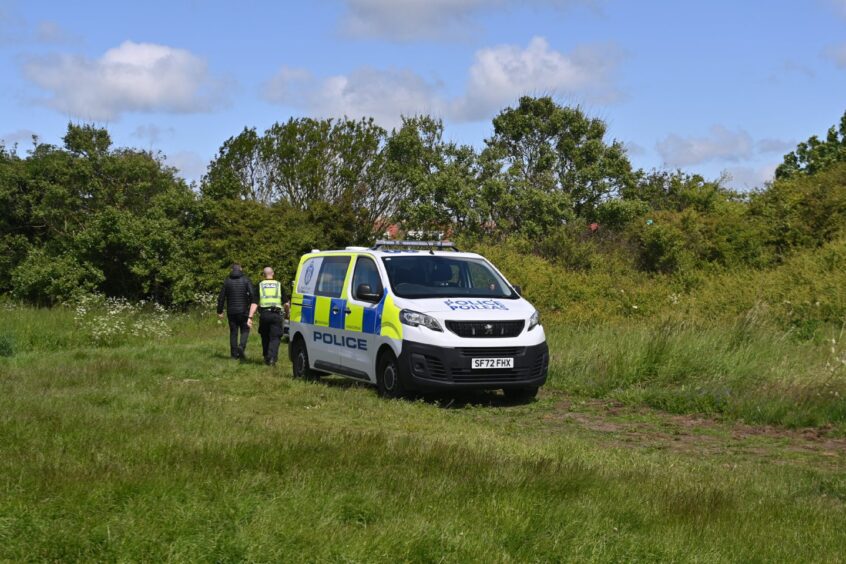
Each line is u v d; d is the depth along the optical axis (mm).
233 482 5488
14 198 28938
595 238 28047
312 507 5066
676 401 10930
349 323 12250
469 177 31016
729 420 10219
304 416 9680
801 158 38875
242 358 15891
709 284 21484
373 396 11445
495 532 4902
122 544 4363
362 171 32500
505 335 11109
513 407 11133
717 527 5340
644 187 36094
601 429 9727
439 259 12242
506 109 32531
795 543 5215
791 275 20828
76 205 28766
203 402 9844
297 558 4375
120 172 29391
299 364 13648
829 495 6707
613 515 5395
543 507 5332
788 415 10023
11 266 28656
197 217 27641
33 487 5191
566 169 31938
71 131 29453
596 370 12703
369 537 4609
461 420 9836
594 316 18406
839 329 15562
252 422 8453
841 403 10227
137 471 5648
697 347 13062
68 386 11297
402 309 11219
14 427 7367
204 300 25688
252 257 26297
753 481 6871
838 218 24906
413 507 5266
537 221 29875
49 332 19031
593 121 32062
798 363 12289
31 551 4270
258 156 32719
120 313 22656
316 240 27656
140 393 10359
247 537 4527
